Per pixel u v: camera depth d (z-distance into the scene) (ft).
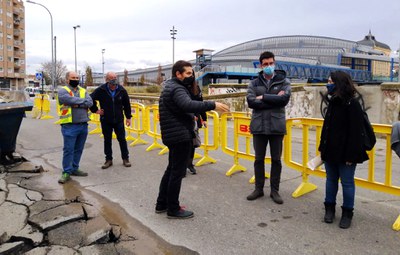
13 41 316.81
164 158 25.94
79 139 20.80
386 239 12.39
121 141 23.29
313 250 11.74
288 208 15.49
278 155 16.21
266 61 15.58
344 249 11.75
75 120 19.71
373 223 13.74
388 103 33.19
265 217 14.56
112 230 13.25
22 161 23.84
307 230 13.25
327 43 470.39
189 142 14.15
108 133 22.97
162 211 15.25
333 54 448.24
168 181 14.96
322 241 12.35
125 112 23.61
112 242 12.62
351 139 12.56
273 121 15.67
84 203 16.16
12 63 315.17
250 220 14.29
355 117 12.53
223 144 22.79
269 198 16.80
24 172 21.47
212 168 22.74
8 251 11.62
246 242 12.42
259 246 12.11
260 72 16.10
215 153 27.32
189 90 14.17
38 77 125.80
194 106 13.25
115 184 19.43
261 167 16.63
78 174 21.11
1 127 22.06
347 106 12.66
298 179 19.80
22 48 333.83
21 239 12.48
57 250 11.82
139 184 19.43
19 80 333.21
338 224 13.73
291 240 12.48
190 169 21.36
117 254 11.62
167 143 14.02
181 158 14.14
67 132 19.67
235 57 392.68
